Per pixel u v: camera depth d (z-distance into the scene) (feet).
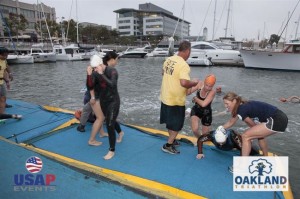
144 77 75.61
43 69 99.50
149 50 208.74
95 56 13.16
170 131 14.25
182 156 14.44
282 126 11.47
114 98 13.21
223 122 29.58
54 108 23.59
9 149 13.33
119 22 447.83
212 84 13.71
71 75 80.12
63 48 140.46
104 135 16.92
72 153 14.58
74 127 18.48
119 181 10.91
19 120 19.80
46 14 307.58
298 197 15.44
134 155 14.44
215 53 114.42
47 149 15.05
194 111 15.10
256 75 82.74
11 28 218.79
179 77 12.82
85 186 10.68
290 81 69.97
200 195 11.04
